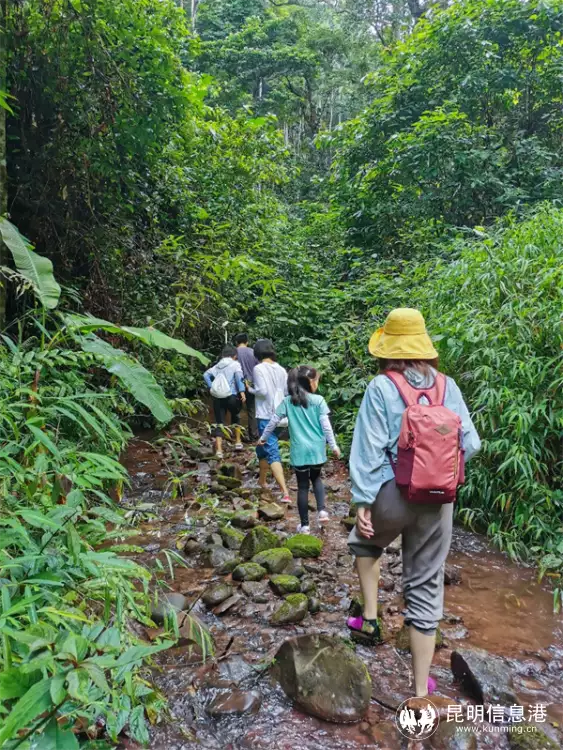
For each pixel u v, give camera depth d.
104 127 5.77
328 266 11.98
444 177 9.38
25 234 5.81
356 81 22.42
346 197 11.16
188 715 2.17
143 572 2.07
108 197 6.25
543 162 9.30
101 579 2.02
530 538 3.95
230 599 3.08
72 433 3.29
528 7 9.03
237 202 10.38
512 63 9.70
